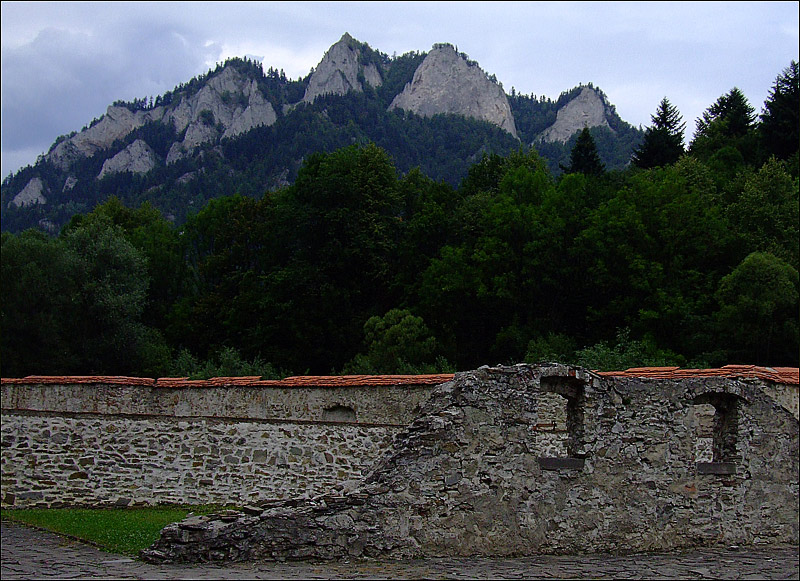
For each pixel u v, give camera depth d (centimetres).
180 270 6900
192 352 6231
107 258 5609
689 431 1756
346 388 2475
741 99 9394
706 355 4488
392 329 4966
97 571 1231
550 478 1583
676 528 1706
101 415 1952
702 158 7706
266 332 5762
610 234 5372
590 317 5206
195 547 1317
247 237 6800
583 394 1641
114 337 5328
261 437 1967
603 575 1355
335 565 1330
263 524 1349
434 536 1458
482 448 1523
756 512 1819
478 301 5566
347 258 6053
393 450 1475
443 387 1534
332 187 6150
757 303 4425
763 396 1856
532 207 5675
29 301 5138
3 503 1869
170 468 1958
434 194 6694
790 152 7488
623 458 1667
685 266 5306
